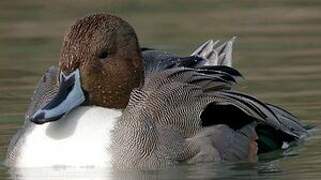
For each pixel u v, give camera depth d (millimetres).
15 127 15094
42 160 13102
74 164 13016
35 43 21188
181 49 20125
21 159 13211
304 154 13812
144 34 21625
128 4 24453
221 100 13469
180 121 13227
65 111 12891
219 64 15172
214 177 12633
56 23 22734
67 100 12992
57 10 23953
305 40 20734
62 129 13195
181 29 21953
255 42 20688
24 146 13250
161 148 13023
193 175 12695
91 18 13445
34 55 20156
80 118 13219
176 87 13422
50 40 21375
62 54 13312
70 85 13125
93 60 13266
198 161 13141
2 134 14750
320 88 17094
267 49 20094
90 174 12773
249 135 13719
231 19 22859
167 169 12922
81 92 13148
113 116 13266
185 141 13164
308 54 19594
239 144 13523
